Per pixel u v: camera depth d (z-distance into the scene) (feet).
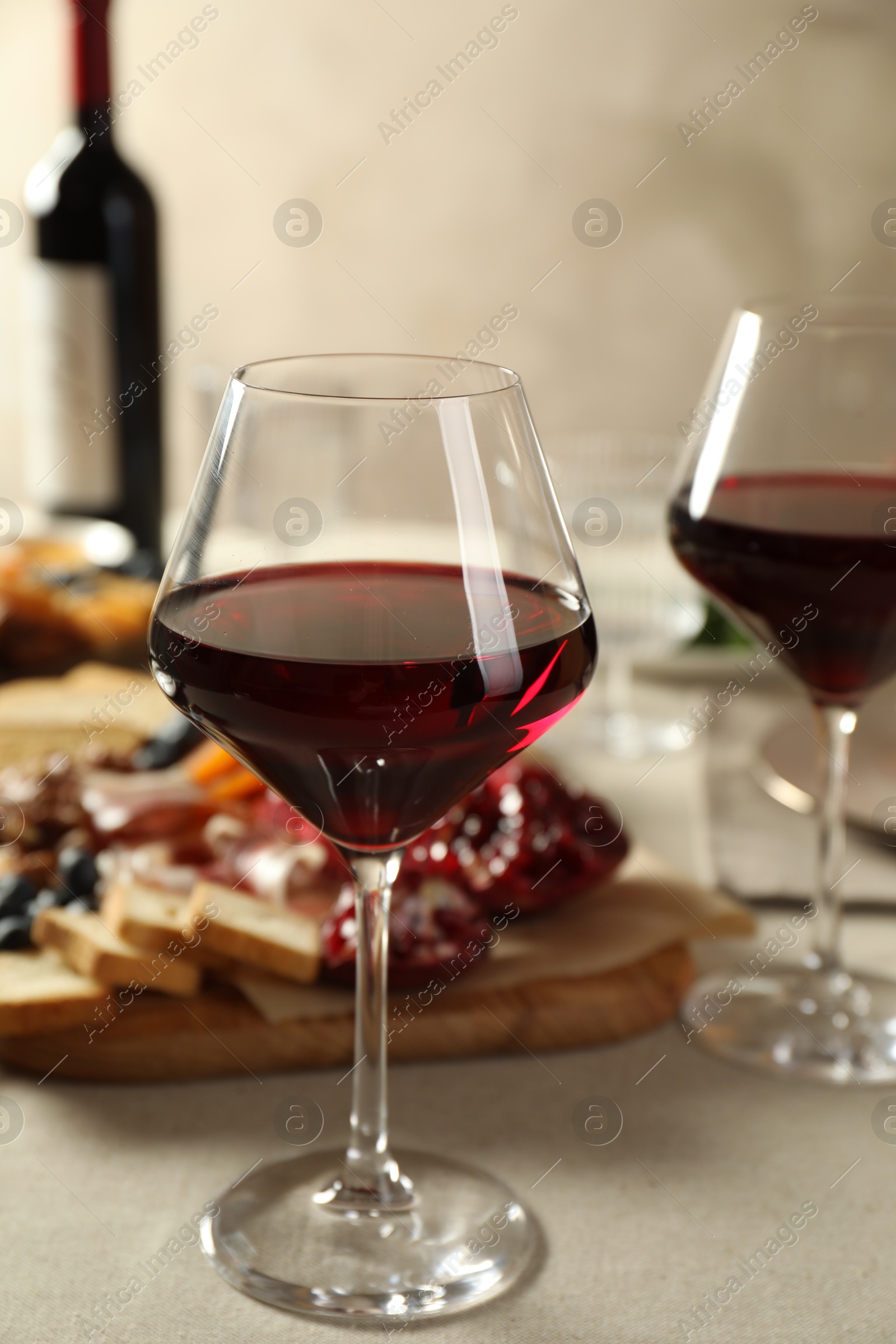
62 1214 2.23
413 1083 2.42
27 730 3.08
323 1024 2.42
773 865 2.77
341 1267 2.18
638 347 7.54
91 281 3.79
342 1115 2.37
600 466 3.64
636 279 7.44
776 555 2.40
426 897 2.50
